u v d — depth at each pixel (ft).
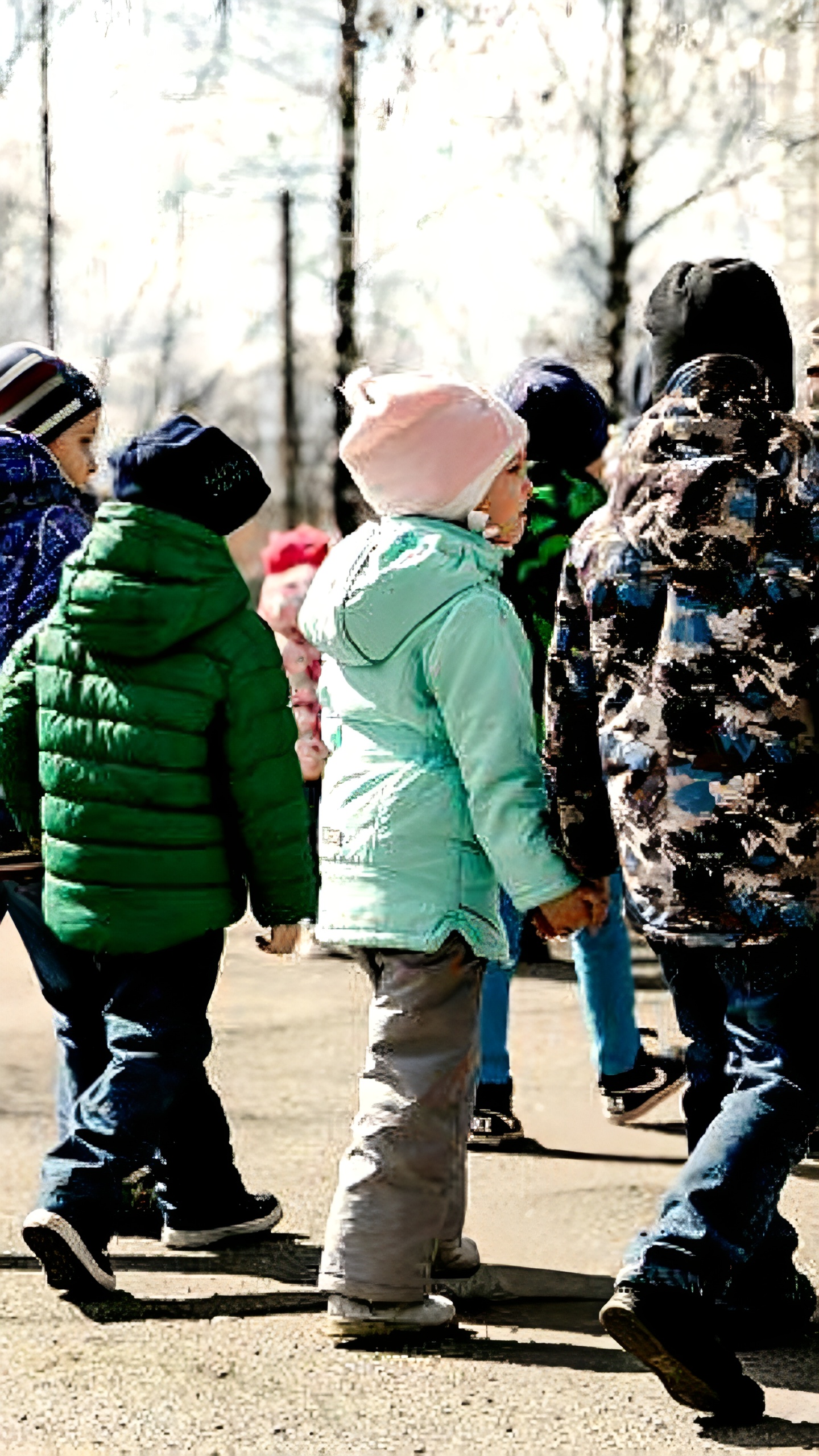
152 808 15.51
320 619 14.70
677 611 12.94
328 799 14.89
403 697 14.43
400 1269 14.73
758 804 12.80
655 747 12.98
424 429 14.46
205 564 15.51
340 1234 14.82
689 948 13.12
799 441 12.96
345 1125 20.80
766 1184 12.89
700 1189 12.85
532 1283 16.22
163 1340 14.88
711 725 12.85
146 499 15.66
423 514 14.55
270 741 15.53
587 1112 21.47
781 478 12.87
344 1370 14.30
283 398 74.28
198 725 15.48
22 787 16.31
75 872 15.67
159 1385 14.01
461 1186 15.65
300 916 15.80
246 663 15.48
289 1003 26.86
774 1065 12.98
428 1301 14.98
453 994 14.70
